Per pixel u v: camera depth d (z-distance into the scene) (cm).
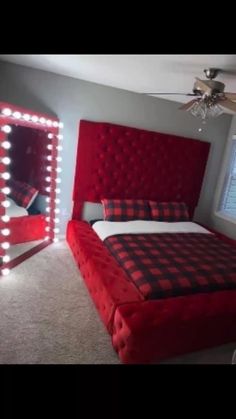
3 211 249
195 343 182
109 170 335
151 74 248
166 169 365
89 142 319
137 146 340
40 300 225
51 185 318
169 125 358
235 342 206
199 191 399
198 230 330
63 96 301
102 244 275
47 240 338
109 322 183
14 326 192
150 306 179
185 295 197
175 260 237
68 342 183
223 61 193
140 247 258
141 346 161
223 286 210
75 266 287
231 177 395
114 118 329
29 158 283
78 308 220
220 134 390
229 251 276
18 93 285
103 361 171
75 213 340
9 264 270
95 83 310
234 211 389
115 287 197
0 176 239
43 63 261
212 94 203
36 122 274
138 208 341
